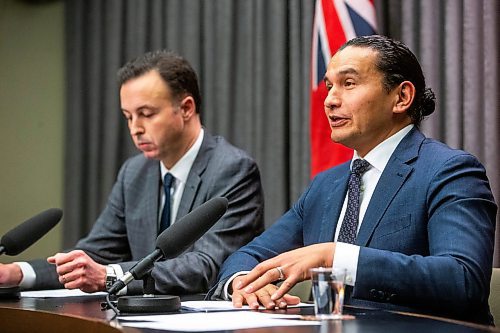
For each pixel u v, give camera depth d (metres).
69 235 4.85
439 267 1.98
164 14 4.75
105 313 1.88
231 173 3.02
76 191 4.85
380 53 2.34
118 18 4.81
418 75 2.40
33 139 5.07
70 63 4.92
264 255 2.51
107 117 4.81
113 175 4.79
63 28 5.03
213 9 4.59
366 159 2.37
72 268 2.39
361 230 2.27
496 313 2.30
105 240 3.23
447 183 2.18
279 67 4.34
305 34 4.26
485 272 2.03
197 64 4.62
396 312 1.84
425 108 2.47
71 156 4.88
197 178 3.03
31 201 5.05
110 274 2.44
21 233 2.41
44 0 5.06
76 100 4.88
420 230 2.21
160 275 2.63
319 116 3.78
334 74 2.37
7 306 2.06
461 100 3.81
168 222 3.07
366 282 1.98
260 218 3.06
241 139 4.50
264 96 4.40
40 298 2.32
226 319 1.72
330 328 1.54
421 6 3.92
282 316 1.78
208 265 2.77
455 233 2.07
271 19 4.40
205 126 4.58
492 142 3.66
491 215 2.17
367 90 2.33
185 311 1.92
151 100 2.97
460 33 3.82
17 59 5.08
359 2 3.75
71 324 1.82
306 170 4.23
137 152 4.76
